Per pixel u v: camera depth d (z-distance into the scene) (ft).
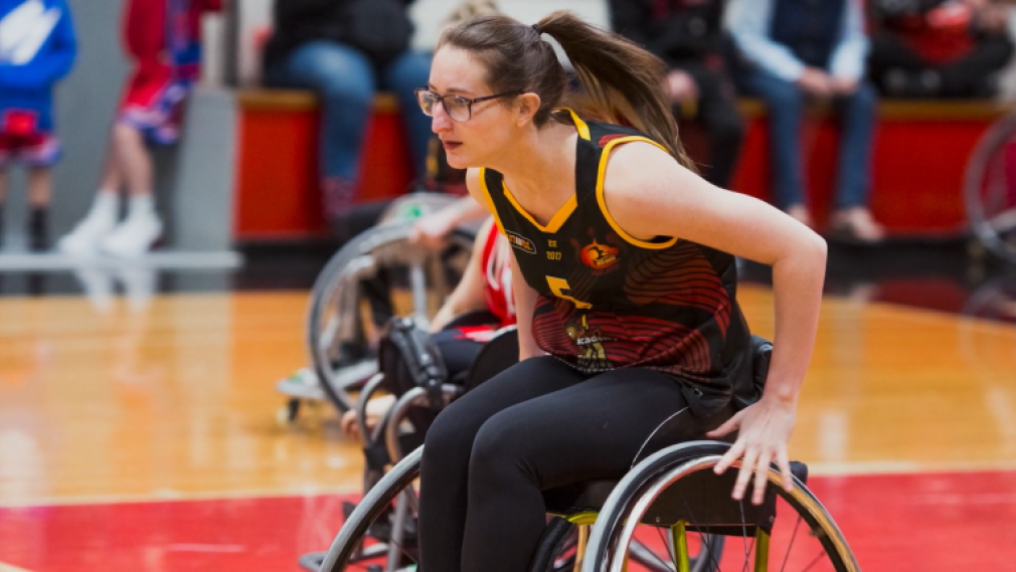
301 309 71.20
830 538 22.25
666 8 85.61
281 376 53.88
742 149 90.07
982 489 39.22
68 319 65.72
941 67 103.30
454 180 44.68
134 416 46.42
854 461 42.22
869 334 66.90
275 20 90.12
